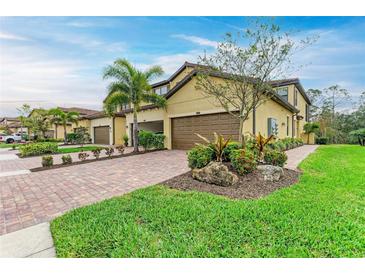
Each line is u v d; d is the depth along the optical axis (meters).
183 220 3.68
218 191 5.34
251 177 6.25
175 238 3.13
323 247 2.86
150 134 15.89
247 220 3.61
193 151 7.12
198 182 6.13
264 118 12.92
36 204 5.01
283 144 13.34
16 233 3.61
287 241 3.01
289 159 10.44
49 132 37.31
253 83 8.03
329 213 3.84
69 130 37.06
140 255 2.83
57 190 6.12
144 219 3.77
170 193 5.26
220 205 4.30
